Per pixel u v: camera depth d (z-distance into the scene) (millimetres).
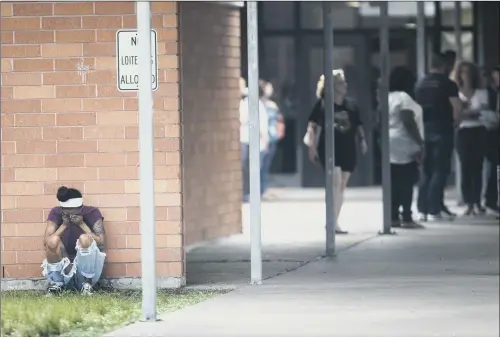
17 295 23578
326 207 30172
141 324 20094
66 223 24109
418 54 40625
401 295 23234
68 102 24562
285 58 50969
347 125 34375
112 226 24609
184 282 24781
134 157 24531
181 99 24547
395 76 35688
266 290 24109
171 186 24453
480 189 39250
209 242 33469
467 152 38688
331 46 29891
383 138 34844
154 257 20375
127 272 24656
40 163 24656
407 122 35594
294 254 30422
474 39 50406
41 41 24531
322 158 34375
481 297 22891
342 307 21797
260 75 50938
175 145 24406
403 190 36125
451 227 36500
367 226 37406
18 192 24719
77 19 24484
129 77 22641
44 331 19359
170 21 24297
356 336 18828
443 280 25453
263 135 46031
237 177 35219
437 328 19484
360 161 51656
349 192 49969
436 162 37781
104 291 24234
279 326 19781
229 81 34562
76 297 22984
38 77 24562
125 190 24578
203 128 33094
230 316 20875
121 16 24438
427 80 37094
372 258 29547
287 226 37656
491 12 49094
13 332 19594
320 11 50531
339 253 30578
